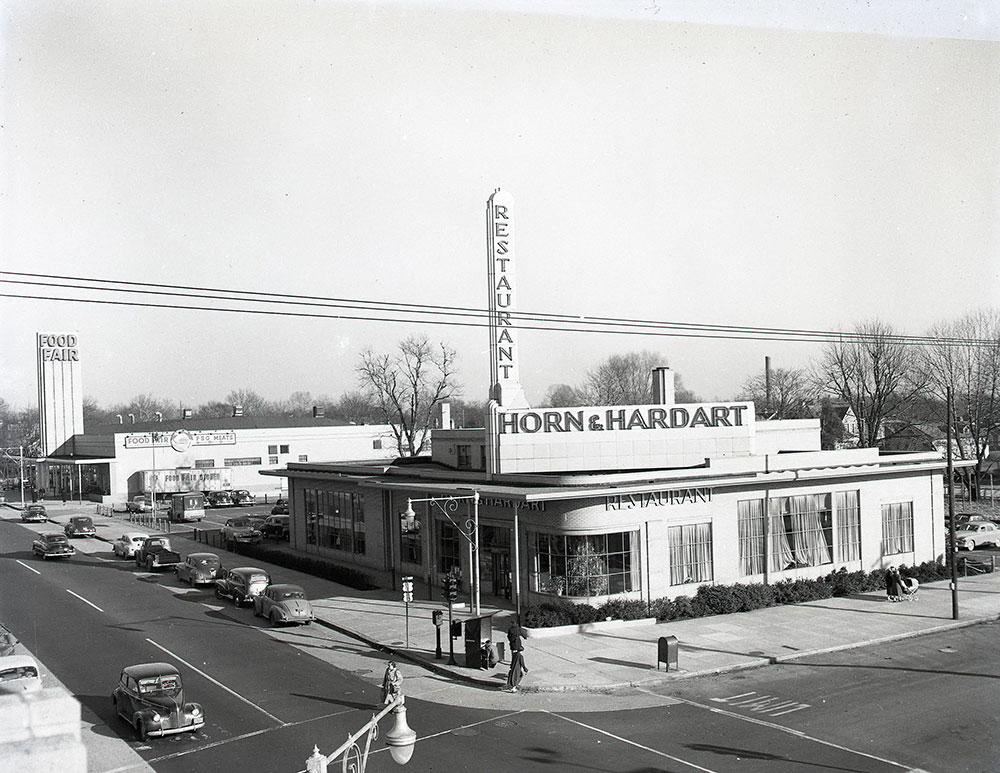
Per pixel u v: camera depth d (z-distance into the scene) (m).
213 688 24.70
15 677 13.57
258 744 19.88
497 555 37.19
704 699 23.34
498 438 36.69
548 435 37.09
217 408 162.12
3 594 40.81
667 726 21.03
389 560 44.78
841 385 71.50
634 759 18.67
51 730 6.05
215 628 33.12
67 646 30.02
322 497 51.78
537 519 34.16
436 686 25.03
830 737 19.94
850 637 29.91
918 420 75.62
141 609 37.03
